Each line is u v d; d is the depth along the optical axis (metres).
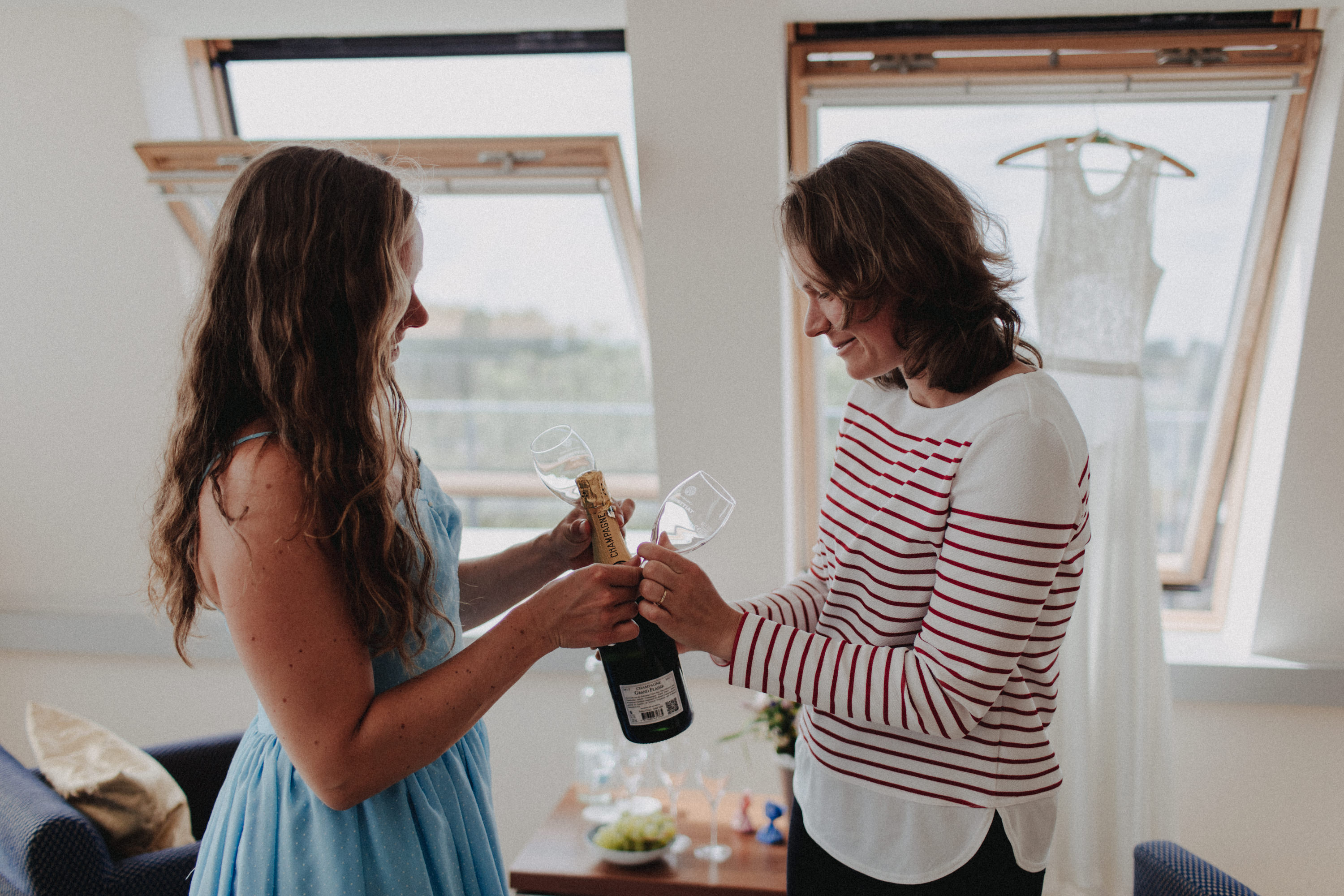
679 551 1.17
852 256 0.98
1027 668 1.05
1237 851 2.34
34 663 2.74
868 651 1.01
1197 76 2.06
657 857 1.87
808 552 2.80
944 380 1.01
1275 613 2.30
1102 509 2.10
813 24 2.22
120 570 2.68
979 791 1.03
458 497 3.01
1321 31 2.04
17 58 2.19
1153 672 2.11
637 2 2.02
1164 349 2.47
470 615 1.31
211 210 2.35
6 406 2.53
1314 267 2.05
